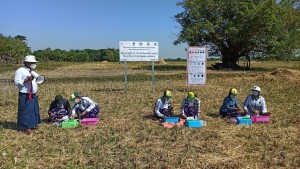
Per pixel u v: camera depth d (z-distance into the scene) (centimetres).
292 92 1719
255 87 1113
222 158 734
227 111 1134
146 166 688
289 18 4216
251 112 1123
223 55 4572
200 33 4231
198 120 1014
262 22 3928
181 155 748
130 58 1745
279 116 1143
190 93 1103
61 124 1007
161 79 2559
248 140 866
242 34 4119
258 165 699
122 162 712
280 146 820
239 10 4034
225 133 930
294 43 4184
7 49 6569
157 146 820
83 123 1039
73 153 773
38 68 4522
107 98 1557
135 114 1193
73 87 2028
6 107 1353
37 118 961
